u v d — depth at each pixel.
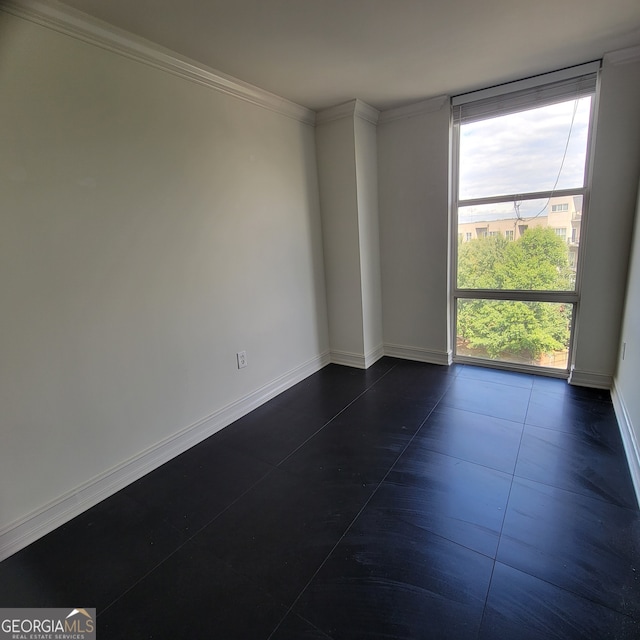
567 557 1.48
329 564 1.51
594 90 2.54
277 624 1.28
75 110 1.73
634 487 1.83
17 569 1.56
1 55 1.49
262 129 2.74
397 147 3.30
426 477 1.99
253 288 2.78
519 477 1.95
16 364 1.62
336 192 3.27
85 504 1.89
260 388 2.92
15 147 1.56
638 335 2.07
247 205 2.67
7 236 1.56
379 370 3.48
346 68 2.39
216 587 1.44
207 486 2.03
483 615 1.28
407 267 3.51
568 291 2.94
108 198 1.88
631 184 2.47
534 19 1.93
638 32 2.12
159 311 2.17
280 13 1.75
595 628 1.22
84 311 1.83
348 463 2.15
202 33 1.88
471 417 2.56
